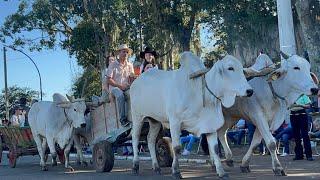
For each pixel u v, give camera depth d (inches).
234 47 1167.0
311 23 852.6
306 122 483.5
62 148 492.4
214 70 340.5
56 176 442.3
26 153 571.8
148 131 450.9
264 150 582.9
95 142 480.4
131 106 423.2
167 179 382.0
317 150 577.3
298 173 379.9
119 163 569.9
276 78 350.3
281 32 711.7
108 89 464.8
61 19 1449.3
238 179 354.0
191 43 1359.5
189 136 645.3
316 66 831.7
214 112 343.0
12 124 716.0
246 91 323.0
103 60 1365.7
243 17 1153.4
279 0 714.2
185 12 1302.9
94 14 1337.4
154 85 388.8
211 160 420.8
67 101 479.5
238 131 698.8
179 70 365.1
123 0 1307.8
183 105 352.8
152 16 1300.4
